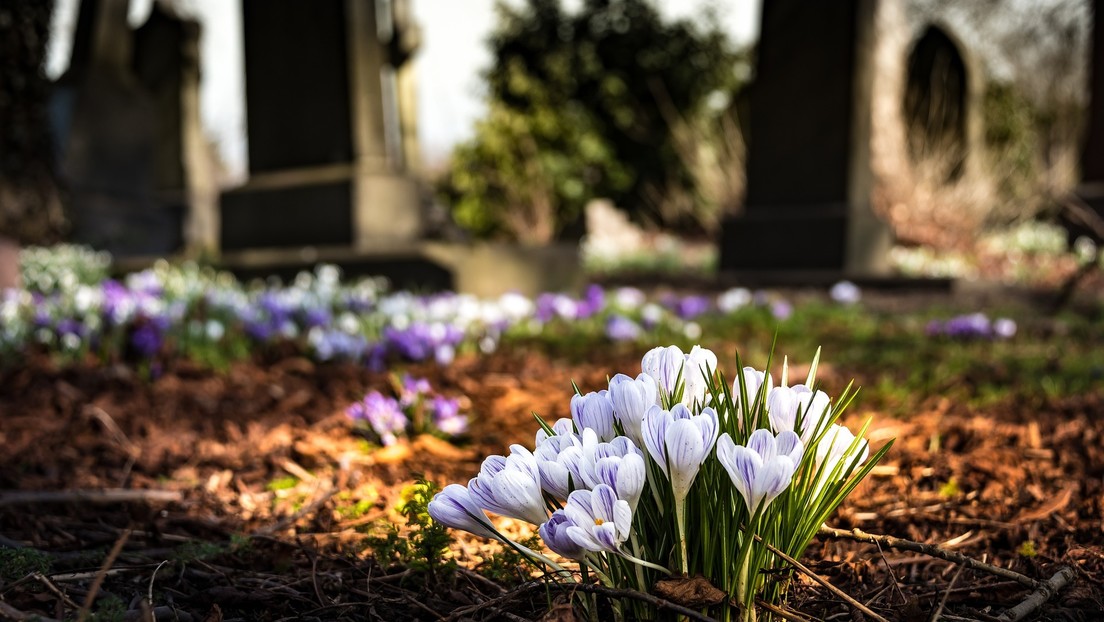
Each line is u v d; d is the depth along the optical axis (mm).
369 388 4555
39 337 5309
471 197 18453
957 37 18500
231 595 1943
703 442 1347
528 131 18656
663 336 6742
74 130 14250
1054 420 3732
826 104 12828
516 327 7344
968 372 5211
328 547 2359
